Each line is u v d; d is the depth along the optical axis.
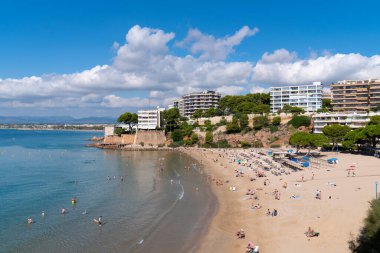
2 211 87.19
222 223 75.06
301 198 86.19
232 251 60.56
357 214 68.06
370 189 87.50
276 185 105.19
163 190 109.69
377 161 138.88
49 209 88.94
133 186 116.94
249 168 144.88
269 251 58.31
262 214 78.06
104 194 105.19
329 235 60.69
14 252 61.81
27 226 75.62
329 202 79.12
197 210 85.88
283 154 171.88
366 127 161.38
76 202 95.56
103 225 75.94
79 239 67.88
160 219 79.25
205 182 121.19
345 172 117.31
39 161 188.12
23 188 114.62
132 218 80.62
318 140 167.50
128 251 62.16
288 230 66.19
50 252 61.78
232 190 105.38
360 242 50.53
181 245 64.25
